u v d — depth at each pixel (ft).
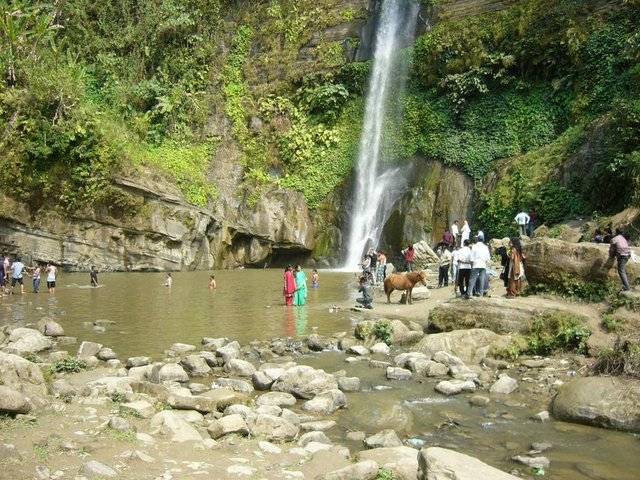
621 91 88.69
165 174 109.81
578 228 73.67
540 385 32.55
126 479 18.22
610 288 40.60
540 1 102.78
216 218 112.57
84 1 128.98
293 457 21.39
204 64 132.36
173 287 81.61
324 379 31.45
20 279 75.97
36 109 101.71
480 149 103.71
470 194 102.27
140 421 24.25
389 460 21.11
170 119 123.03
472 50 107.65
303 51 133.69
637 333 35.47
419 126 113.29
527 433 25.53
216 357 38.78
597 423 26.30
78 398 27.17
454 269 68.39
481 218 95.66
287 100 129.80
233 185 119.96
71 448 20.27
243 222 115.55
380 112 119.85
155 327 50.62
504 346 38.52
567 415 27.14
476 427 26.30
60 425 22.74
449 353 37.91
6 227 100.73
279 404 29.12
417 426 26.48
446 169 106.83
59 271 103.14
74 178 101.55
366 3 132.16
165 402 27.43
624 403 26.30
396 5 125.70
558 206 84.89
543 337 38.70
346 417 27.78
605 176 78.38
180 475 18.79
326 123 126.00
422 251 86.12
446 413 28.22
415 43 117.80
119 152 103.96
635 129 74.28
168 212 106.63
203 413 26.89
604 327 37.37
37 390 26.48
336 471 19.04
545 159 91.61
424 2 120.57
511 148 100.58
